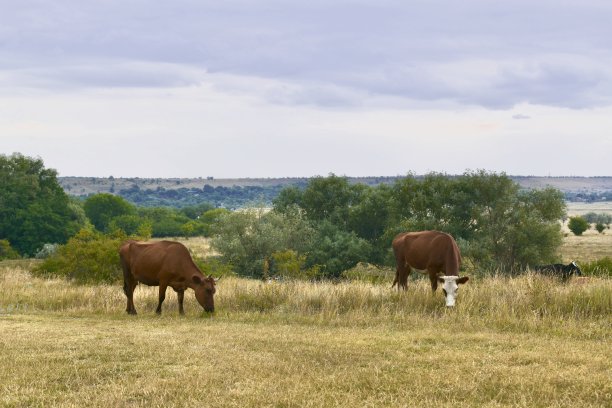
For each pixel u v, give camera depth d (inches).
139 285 912.3
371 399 323.6
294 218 2583.7
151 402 321.7
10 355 433.7
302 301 713.6
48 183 3644.2
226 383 356.8
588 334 520.4
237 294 765.9
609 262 1354.6
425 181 2460.6
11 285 989.2
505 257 2263.8
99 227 4628.4
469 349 458.0
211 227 2458.2
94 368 394.9
